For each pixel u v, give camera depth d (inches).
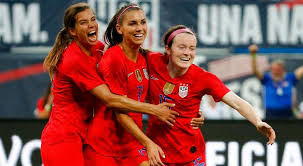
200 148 666.2
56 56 618.5
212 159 793.6
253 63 1107.3
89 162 633.0
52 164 618.8
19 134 792.9
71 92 618.2
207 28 1126.4
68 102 621.3
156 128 654.5
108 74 604.1
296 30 1132.5
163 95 645.3
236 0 1127.6
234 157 794.2
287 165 794.2
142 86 628.4
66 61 608.7
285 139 794.2
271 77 1119.6
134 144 640.4
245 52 1127.0
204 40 1128.2
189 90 642.8
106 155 626.8
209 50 1125.1
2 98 1111.6
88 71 608.1
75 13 609.6
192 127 652.7
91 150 630.5
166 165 657.0
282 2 1133.7
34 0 1120.2
